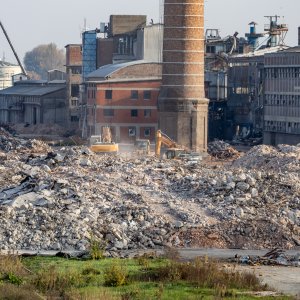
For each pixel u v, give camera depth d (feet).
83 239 526.57
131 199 579.07
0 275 419.74
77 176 609.01
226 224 554.87
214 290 399.24
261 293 402.52
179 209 567.59
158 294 385.91
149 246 534.78
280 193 588.50
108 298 377.91
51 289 397.80
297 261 492.13
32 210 544.62
